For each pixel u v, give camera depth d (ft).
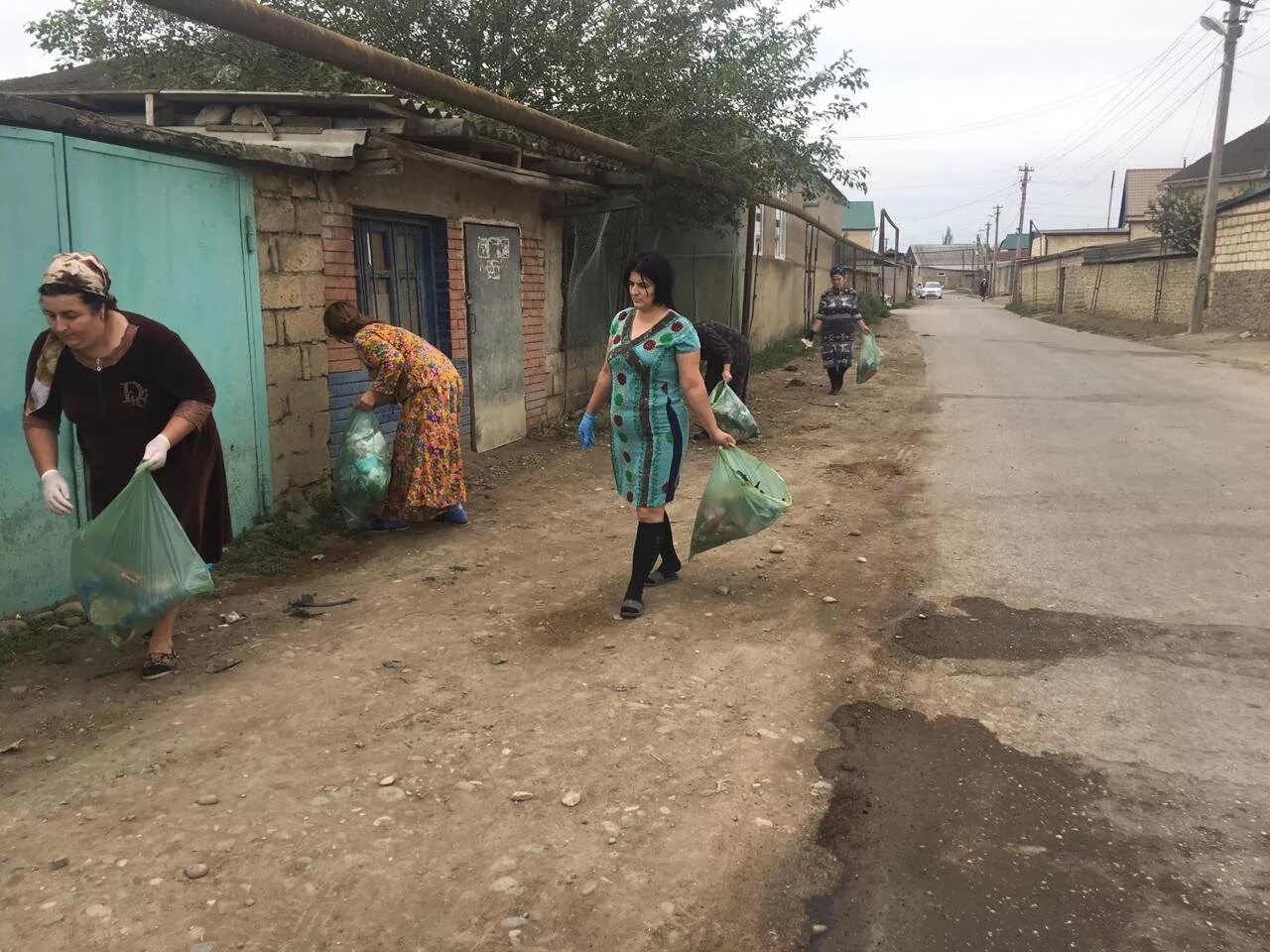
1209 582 15.34
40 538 13.75
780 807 9.29
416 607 14.76
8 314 12.94
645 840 8.75
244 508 17.78
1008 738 10.57
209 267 16.57
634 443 14.06
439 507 18.81
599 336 34.47
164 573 11.09
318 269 19.58
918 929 7.60
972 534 18.51
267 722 10.95
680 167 31.91
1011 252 276.62
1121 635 13.33
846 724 10.93
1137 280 95.61
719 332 30.12
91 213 14.15
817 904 7.91
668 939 7.52
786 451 27.63
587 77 31.14
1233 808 9.12
